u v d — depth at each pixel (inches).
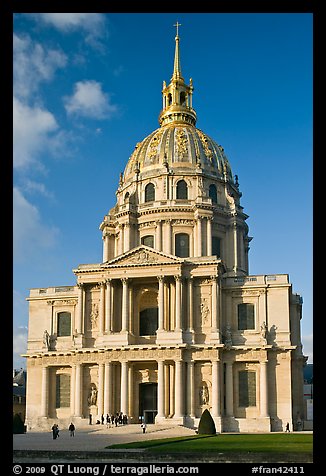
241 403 4328.3
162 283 4429.1
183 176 5393.7
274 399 4298.7
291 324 4749.0
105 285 4586.6
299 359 4709.6
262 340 4347.9
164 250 5182.1
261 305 4448.8
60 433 3720.5
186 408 4242.1
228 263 5300.2
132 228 5344.5
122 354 4362.7
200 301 4446.4
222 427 4158.5
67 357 4662.9
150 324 4694.9
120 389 4446.4
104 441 2805.1
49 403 4660.4
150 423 4453.7
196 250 5137.8
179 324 4328.3
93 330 4613.7
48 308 4837.6
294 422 4407.0
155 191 5413.4
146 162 5595.5
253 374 4365.2
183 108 6028.5
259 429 4180.6
